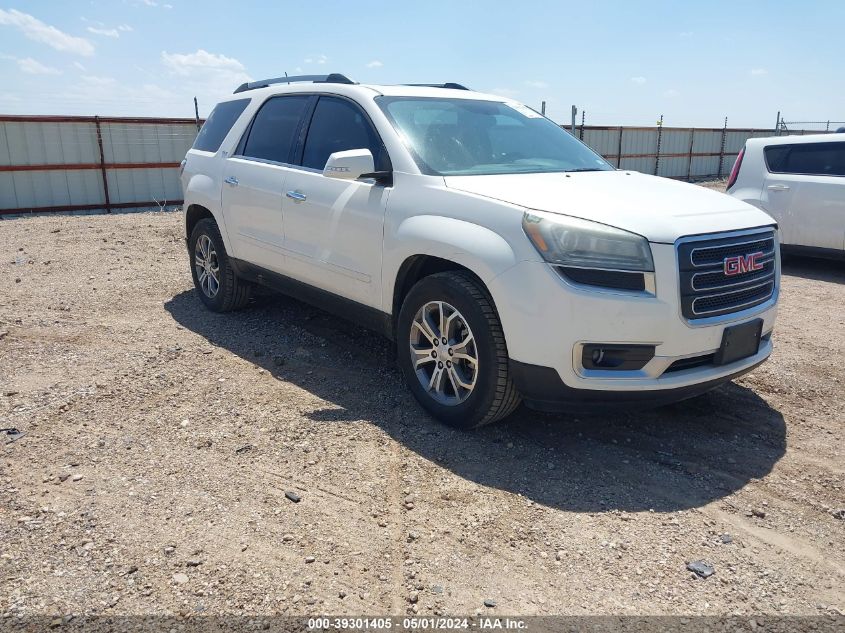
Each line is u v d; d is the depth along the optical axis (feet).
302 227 15.42
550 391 11.06
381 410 13.38
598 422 13.12
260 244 17.01
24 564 8.50
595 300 10.50
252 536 9.22
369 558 8.84
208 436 12.09
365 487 10.55
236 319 19.26
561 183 12.69
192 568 8.52
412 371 13.10
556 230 10.75
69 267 25.93
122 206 51.93
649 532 9.61
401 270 13.05
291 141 16.40
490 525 9.66
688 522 9.89
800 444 12.42
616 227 10.71
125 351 16.35
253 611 7.82
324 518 9.69
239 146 18.25
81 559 8.64
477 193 11.96
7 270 25.32
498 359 11.46
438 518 9.79
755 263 11.84
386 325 13.84
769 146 29.66
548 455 11.76
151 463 11.09
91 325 18.40
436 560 8.86
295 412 13.20
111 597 7.97
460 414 12.24
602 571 8.75
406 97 14.88
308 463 11.24
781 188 28.78
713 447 12.25
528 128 15.84
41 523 9.36
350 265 14.21
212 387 14.30
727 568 8.88
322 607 7.93
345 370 15.48
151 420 12.67
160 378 14.67
